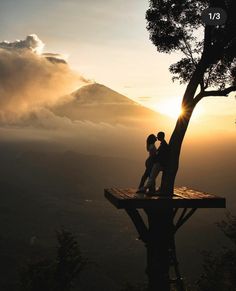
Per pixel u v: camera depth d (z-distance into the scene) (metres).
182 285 11.67
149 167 11.50
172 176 11.51
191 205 10.31
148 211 11.28
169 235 11.28
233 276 14.56
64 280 19.72
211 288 14.62
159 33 12.63
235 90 12.04
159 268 11.24
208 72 12.71
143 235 11.35
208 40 11.92
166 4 12.29
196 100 12.16
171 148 11.76
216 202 10.46
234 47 12.00
